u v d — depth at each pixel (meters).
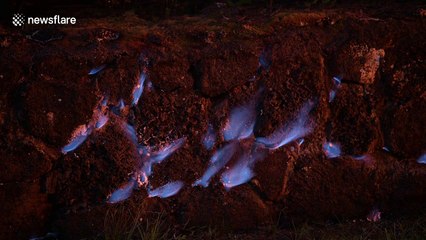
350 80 3.83
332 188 3.92
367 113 3.88
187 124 3.76
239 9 4.16
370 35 3.79
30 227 3.72
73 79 3.60
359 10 4.00
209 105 3.77
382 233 3.82
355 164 3.90
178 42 3.72
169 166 3.79
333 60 3.79
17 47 3.57
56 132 3.62
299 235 3.80
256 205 3.88
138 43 3.69
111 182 3.73
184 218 3.84
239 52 3.70
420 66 3.85
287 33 3.78
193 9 4.28
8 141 3.59
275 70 3.76
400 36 3.80
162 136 3.76
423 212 3.98
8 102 3.56
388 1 4.21
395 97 3.88
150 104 3.71
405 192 3.96
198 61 3.69
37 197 3.70
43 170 3.66
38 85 3.56
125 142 3.72
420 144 3.94
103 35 3.69
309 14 3.87
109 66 3.64
